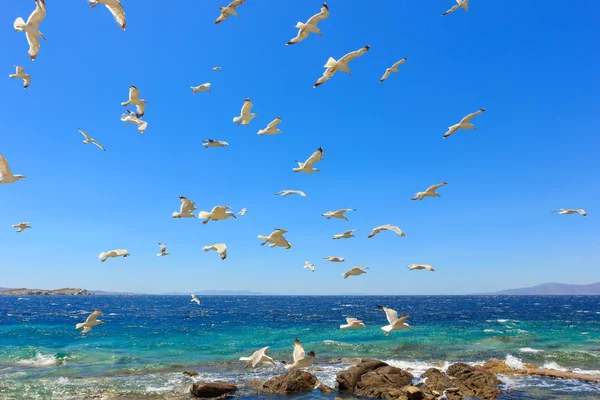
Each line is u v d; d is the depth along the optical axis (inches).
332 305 6407.5
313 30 629.6
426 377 1043.3
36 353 1412.4
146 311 4124.0
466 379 1026.7
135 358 1362.0
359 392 958.4
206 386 932.6
